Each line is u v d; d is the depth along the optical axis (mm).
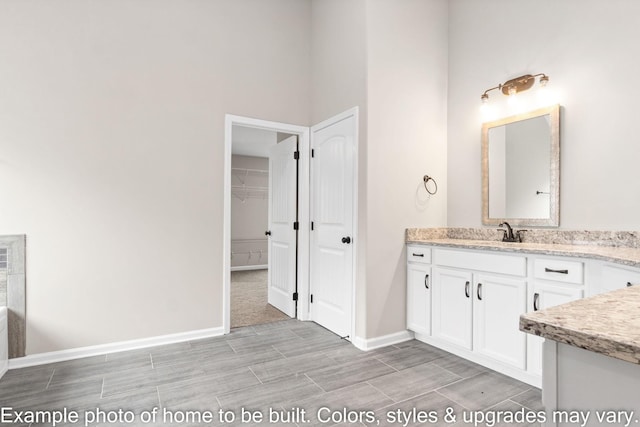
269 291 4184
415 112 3002
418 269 2811
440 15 3209
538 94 2590
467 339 2424
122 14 2713
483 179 2914
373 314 2742
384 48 2832
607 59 2236
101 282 2625
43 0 2471
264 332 3133
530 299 2084
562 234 2426
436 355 2590
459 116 3137
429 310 2709
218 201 3051
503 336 2211
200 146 2980
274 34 3350
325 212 3252
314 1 3496
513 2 2758
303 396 2004
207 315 3002
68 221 2531
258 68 3258
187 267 2924
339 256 3043
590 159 2311
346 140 2967
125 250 2703
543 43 2566
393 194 2857
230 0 3145
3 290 2365
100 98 2629
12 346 2375
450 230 3139
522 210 2668
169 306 2855
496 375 2258
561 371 583
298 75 3467
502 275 2225
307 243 3484
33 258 2434
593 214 2293
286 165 3781
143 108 2770
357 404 1918
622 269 1630
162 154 2836
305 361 2488
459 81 3145
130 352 2648
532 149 2611
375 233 2752
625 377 505
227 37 3119
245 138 5621
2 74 2363
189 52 2953
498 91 2850
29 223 2426
